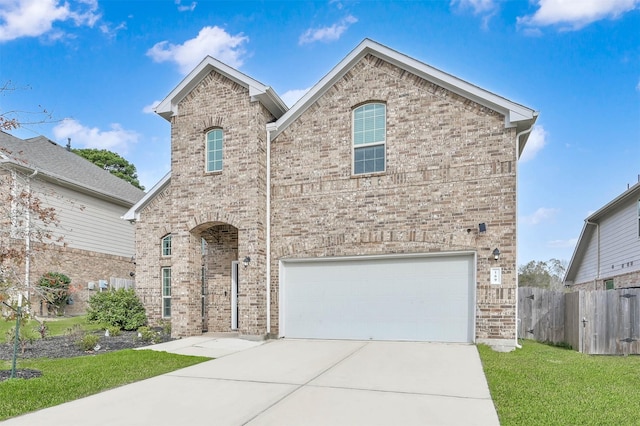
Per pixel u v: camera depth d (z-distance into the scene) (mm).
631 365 8000
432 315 10141
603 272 18750
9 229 8531
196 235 11977
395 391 5871
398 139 10641
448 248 9945
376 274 10680
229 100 11695
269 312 11242
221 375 6973
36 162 18078
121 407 5238
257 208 11086
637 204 15352
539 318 11695
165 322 13844
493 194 9742
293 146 11602
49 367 7531
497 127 9875
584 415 4852
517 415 4848
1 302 7305
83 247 19203
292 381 6508
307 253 11133
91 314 13477
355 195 10867
